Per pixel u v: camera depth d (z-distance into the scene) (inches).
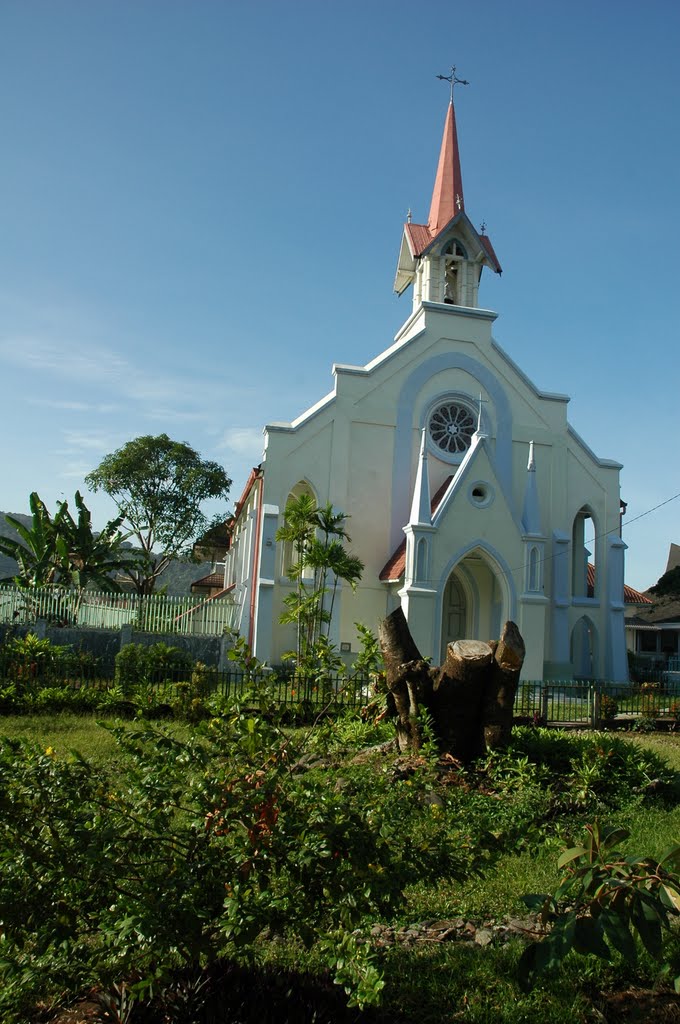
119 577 2373.3
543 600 1146.0
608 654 1262.3
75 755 196.9
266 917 184.4
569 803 403.2
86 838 176.4
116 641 983.6
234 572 1656.0
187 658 882.1
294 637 1127.0
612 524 1304.1
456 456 1254.9
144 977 183.2
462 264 1355.8
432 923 264.4
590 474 1316.4
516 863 322.0
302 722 495.2
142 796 194.5
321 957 201.6
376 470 1217.4
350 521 1190.3
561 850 334.3
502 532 1150.3
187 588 2578.7
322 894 191.2
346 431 1206.3
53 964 173.9
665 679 1398.9
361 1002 164.7
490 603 1225.4
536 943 169.8
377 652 352.8
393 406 1238.3
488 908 278.2
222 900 188.4
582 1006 208.8
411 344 1266.0
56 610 1099.3
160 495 2073.1
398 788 279.1
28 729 603.2
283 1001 201.6
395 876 195.2
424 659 462.3
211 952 183.9
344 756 263.9
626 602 1585.9
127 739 212.8
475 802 375.2
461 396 1274.6
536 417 1307.8
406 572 1103.6
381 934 255.1
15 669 747.4
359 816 199.3
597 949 162.1
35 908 175.0
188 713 665.6
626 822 386.6
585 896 173.5
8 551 1343.5
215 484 2107.5
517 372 1307.8
